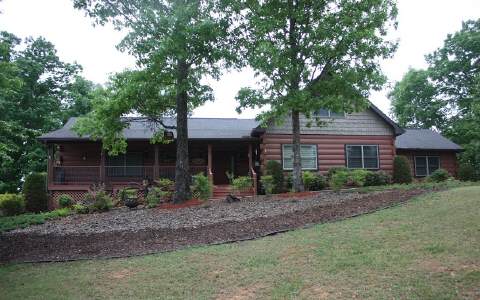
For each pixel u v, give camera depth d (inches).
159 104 642.8
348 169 816.9
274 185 717.9
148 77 566.9
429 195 480.4
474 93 1253.1
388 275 246.8
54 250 378.9
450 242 291.0
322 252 304.5
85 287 269.6
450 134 1380.4
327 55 582.2
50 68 1275.8
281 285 249.1
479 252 264.4
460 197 439.2
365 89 599.2
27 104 1203.9
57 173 797.9
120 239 399.9
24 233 463.8
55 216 597.6
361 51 576.7
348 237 336.2
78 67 1323.8
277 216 441.7
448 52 1379.2
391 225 358.6
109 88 639.1
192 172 829.8
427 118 1459.2
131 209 609.9
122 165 869.8
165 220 472.1
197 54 565.6
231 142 848.3
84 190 783.7
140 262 319.9
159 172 818.2
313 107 577.9
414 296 214.1
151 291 256.1
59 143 818.8
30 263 339.6
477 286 218.1
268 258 303.4
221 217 463.5
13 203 698.2
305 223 405.1
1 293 264.7
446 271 241.9
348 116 871.7
